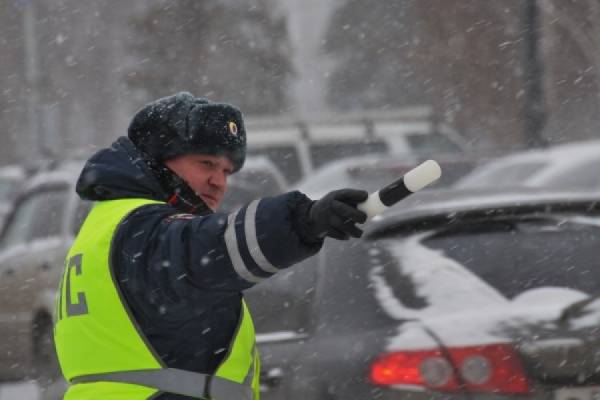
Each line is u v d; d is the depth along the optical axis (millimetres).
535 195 9531
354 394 8281
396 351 8164
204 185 5383
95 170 5285
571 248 8859
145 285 4785
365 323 8594
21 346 18141
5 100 77375
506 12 45219
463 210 9141
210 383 5047
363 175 19766
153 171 5359
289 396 8789
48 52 77812
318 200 4555
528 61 37438
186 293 4688
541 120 37344
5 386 18797
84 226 5238
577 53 44031
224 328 5141
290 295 9320
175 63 66562
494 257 8797
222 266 4559
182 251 4621
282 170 29906
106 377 5000
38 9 76812
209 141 5316
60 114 77812
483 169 22172
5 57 77688
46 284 17891
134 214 4934
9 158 77125
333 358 8547
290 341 9031
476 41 46219
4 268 18656
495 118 45875
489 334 8000
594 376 7879
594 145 22375
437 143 30594
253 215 4543
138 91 67688
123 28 73062
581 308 8086
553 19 42062
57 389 13438
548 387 7855
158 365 4977
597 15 41812
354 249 9234
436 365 7996
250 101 68250
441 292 8539
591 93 43781
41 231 18922
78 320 5059
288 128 30562
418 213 9203
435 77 47625
